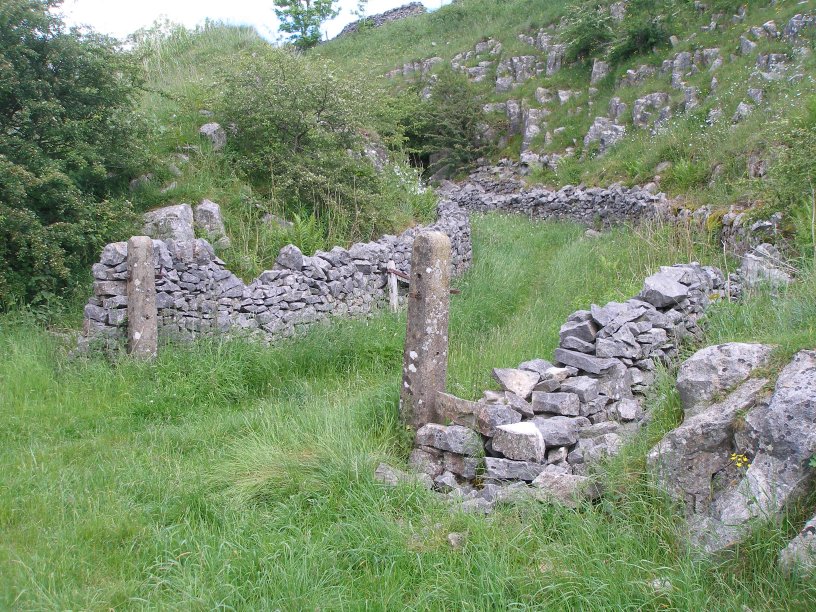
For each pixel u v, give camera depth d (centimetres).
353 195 1184
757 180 995
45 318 870
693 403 454
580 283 1097
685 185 1402
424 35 3209
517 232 1658
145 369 739
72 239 916
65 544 396
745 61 1727
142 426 641
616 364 566
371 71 1602
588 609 335
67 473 502
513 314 1050
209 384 731
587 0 2492
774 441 364
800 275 670
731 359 450
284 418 614
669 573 350
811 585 309
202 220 1059
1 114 962
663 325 614
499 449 508
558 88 2395
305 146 1254
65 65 988
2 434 588
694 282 670
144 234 1007
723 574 346
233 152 1254
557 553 381
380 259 1041
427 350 551
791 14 1745
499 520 419
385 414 574
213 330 827
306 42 3447
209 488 478
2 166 839
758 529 345
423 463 529
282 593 353
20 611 332
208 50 2112
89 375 727
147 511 442
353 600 353
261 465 495
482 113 2466
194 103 1355
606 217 1639
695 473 404
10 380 690
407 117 2375
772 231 908
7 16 912
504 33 2844
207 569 378
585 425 529
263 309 870
